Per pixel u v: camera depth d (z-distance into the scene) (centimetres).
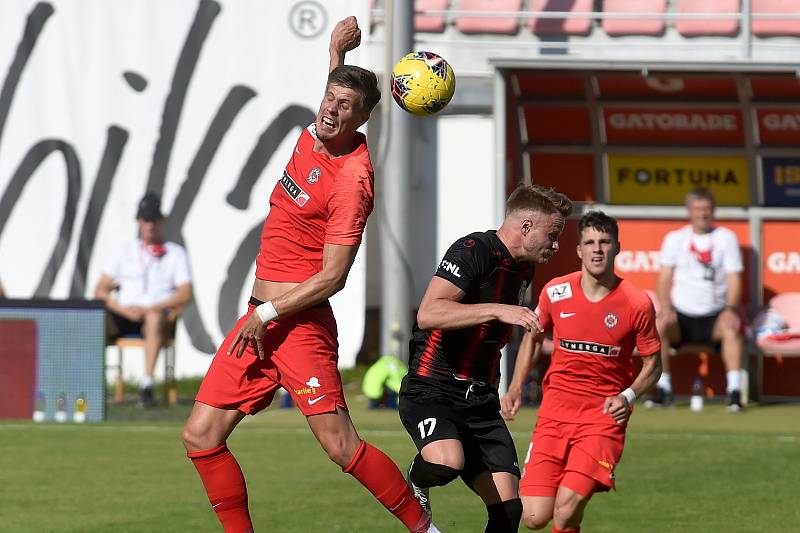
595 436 2534
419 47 6119
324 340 2200
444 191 6091
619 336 2541
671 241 5175
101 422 4662
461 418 2239
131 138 5900
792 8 6575
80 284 5916
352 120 2145
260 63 5834
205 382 2241
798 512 3002
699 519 2916
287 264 2212
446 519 2933
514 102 5562
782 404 5312
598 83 5475
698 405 5100
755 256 5534
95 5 5912
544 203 2197
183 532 2752
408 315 5566
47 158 5922
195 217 5872
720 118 5512
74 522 2852
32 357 4728
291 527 2805
